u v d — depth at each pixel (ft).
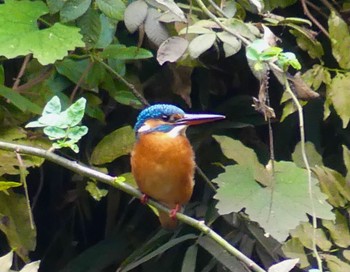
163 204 21.74
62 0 21.80
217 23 20.70
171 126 21.50
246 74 28.30
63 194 28.35
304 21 22.79
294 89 21.01
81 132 16.93
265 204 20.63
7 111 23.18
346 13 26.89
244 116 27.86
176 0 24.77
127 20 21.18
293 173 21.42
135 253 25.54
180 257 27.25
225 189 20.98
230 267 24.36
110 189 27.84
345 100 25.18
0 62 25.12
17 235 22.97
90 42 22.48
